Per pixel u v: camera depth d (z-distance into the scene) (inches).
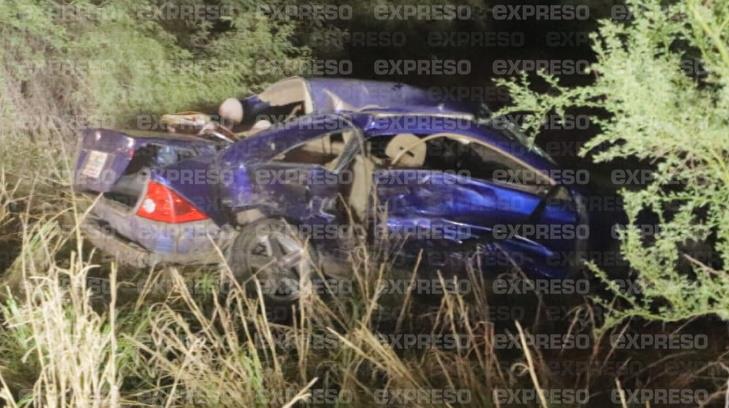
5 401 140.3
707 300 133.5
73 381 130.6
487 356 154.5
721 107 116.6
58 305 139.7
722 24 114.3
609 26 121.8
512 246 206.8
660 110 117.3
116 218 191.3
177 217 186.4
